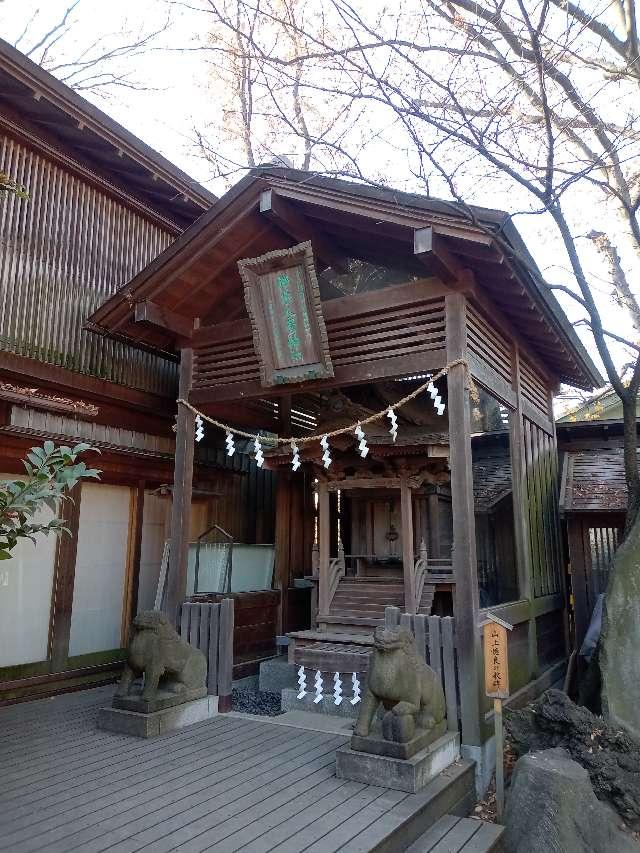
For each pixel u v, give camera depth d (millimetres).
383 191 5469
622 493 8461
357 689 6070
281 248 7184
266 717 5965
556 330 7359
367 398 7977
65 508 7168
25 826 3506
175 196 8656
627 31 7438
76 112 7074
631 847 4109
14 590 6637
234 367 7160
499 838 4051
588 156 8453
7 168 6961
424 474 6969
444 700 4953
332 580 7480
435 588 7309
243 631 7902
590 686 6559
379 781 4254
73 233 7680
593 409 13891
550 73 6711
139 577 7973
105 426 7754
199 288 7109
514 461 7285
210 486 9133
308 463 7977
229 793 4062
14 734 5289
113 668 7531
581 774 4383
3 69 6410
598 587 8523
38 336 7043
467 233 5141
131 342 7523
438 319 5938
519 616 6602
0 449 6488
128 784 4176
